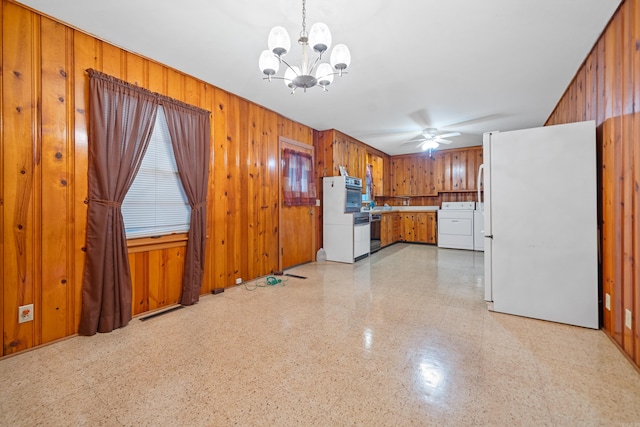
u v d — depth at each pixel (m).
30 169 2.04
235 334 2.30
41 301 2.11
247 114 3.78
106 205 2.34
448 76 3.06
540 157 2.52
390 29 2.22
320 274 4.24
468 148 6.85
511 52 2.57
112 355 1.98
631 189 1.87
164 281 2.88
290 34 2.30
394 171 7.87
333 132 5.18
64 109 2.19
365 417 1.40
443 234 6.75
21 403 1.51
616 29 2.04
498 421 1.36
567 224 2.43
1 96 1.92
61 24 2.16
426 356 1.95
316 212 5.26
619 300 2.03
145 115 2.61
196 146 3.07
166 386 1.65
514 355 1.96
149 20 2.13
